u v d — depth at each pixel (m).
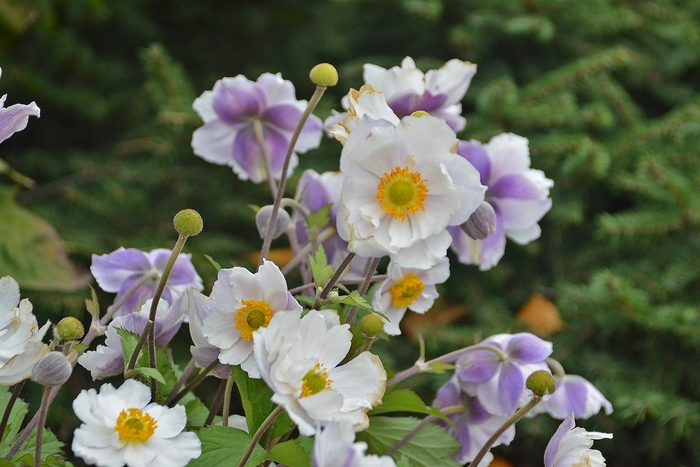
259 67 3.10
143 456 1.25
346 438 1.22
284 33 3.14
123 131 3.03
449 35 2.76
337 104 2.94
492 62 2.79
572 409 1.44
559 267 2.62
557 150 2.47
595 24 2.69
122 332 1.30
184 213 1.27
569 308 2.28
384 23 2.99
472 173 1.29
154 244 2.42
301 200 1.47
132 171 2.67
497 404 1.40
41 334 1.29
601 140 2.73
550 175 2.62
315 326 1.27
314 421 1.25
